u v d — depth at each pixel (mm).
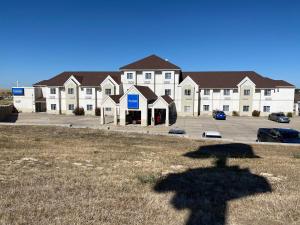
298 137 20531
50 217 5074
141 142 18578
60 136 20375
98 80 55094
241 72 55562
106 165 9945
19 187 6867
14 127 26062
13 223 4781
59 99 55031
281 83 51250
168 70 49656
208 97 51938
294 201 6395
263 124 40188
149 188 7148
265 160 12117
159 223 5000
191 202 6180
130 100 38938
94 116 51094
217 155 13234
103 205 5770
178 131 28594
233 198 6551
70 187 6957
